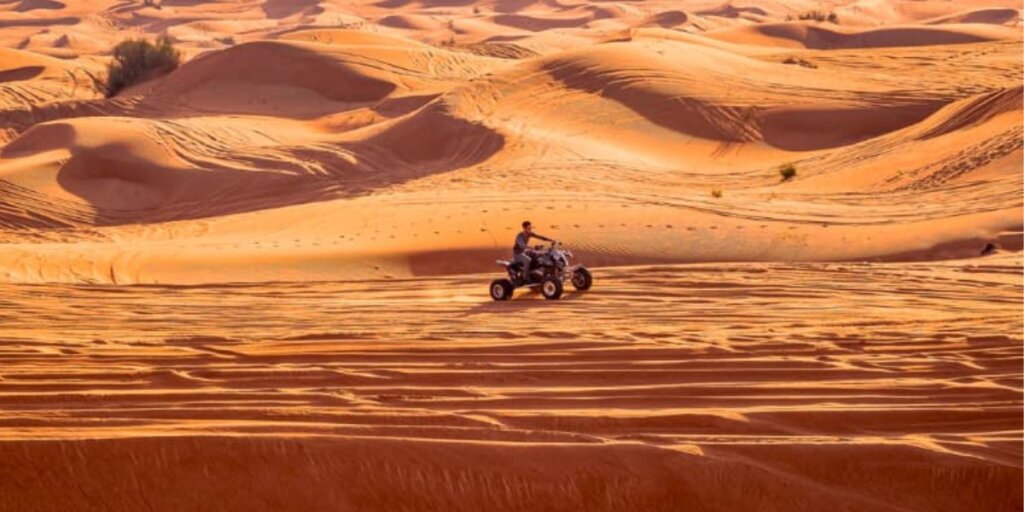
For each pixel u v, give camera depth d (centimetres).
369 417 1397
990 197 8325
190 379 1895
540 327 3272
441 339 2556
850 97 14125
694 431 1472
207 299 4516
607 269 5400
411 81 18188
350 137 13625
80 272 6644
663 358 2292
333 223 8225
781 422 1512
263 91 18012
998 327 2895
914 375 2097
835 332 2873
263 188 12088
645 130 13588
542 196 8750
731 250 7225
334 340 2577
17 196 11662
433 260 7231
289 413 1434
